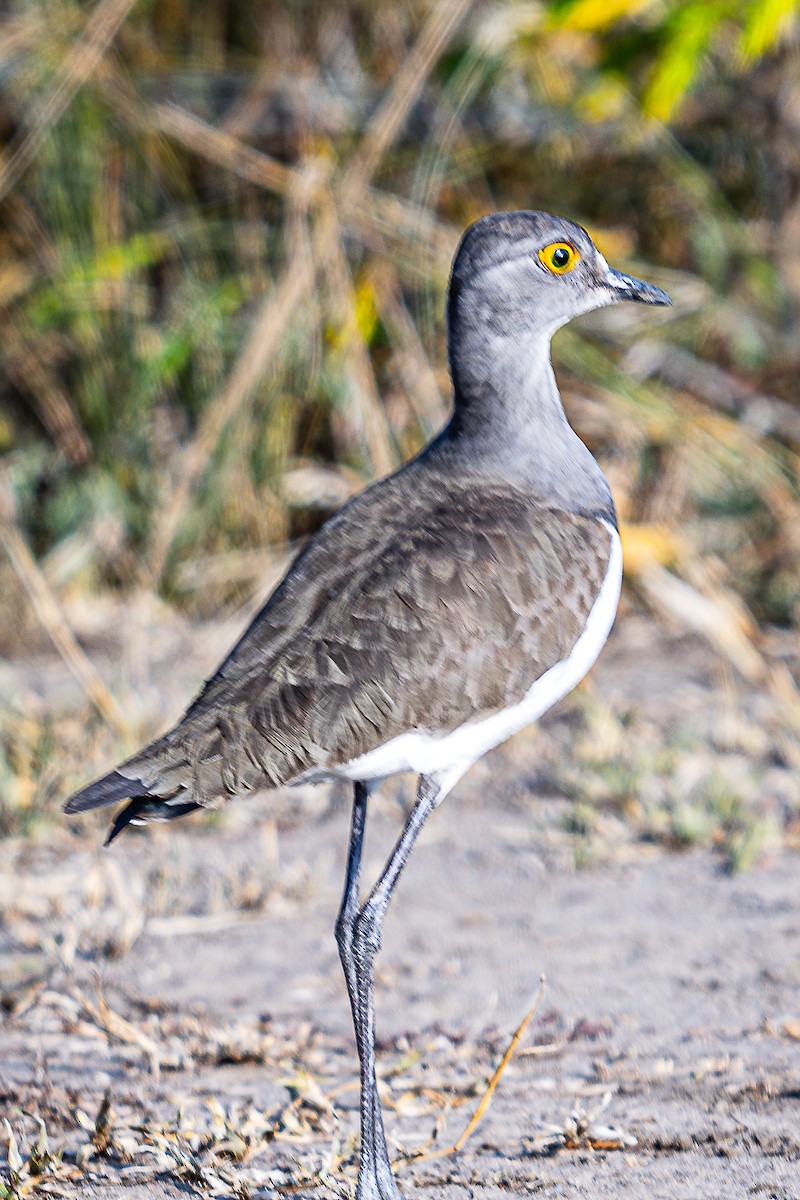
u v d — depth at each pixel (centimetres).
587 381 1583
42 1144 671
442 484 787
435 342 1602
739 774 1172
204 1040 820
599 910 982
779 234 1706
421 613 712
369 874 1048
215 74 1675
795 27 1689
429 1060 798
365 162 1544
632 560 1477
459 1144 684
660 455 1603
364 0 1706
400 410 1578
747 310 1692
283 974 911
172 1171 670
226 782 668
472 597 722
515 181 1712
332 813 1156
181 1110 699
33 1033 831
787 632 1470
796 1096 733
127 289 1594
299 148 1631
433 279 1577
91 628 1498
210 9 1719
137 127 1605
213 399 1561
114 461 1598
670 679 1382
